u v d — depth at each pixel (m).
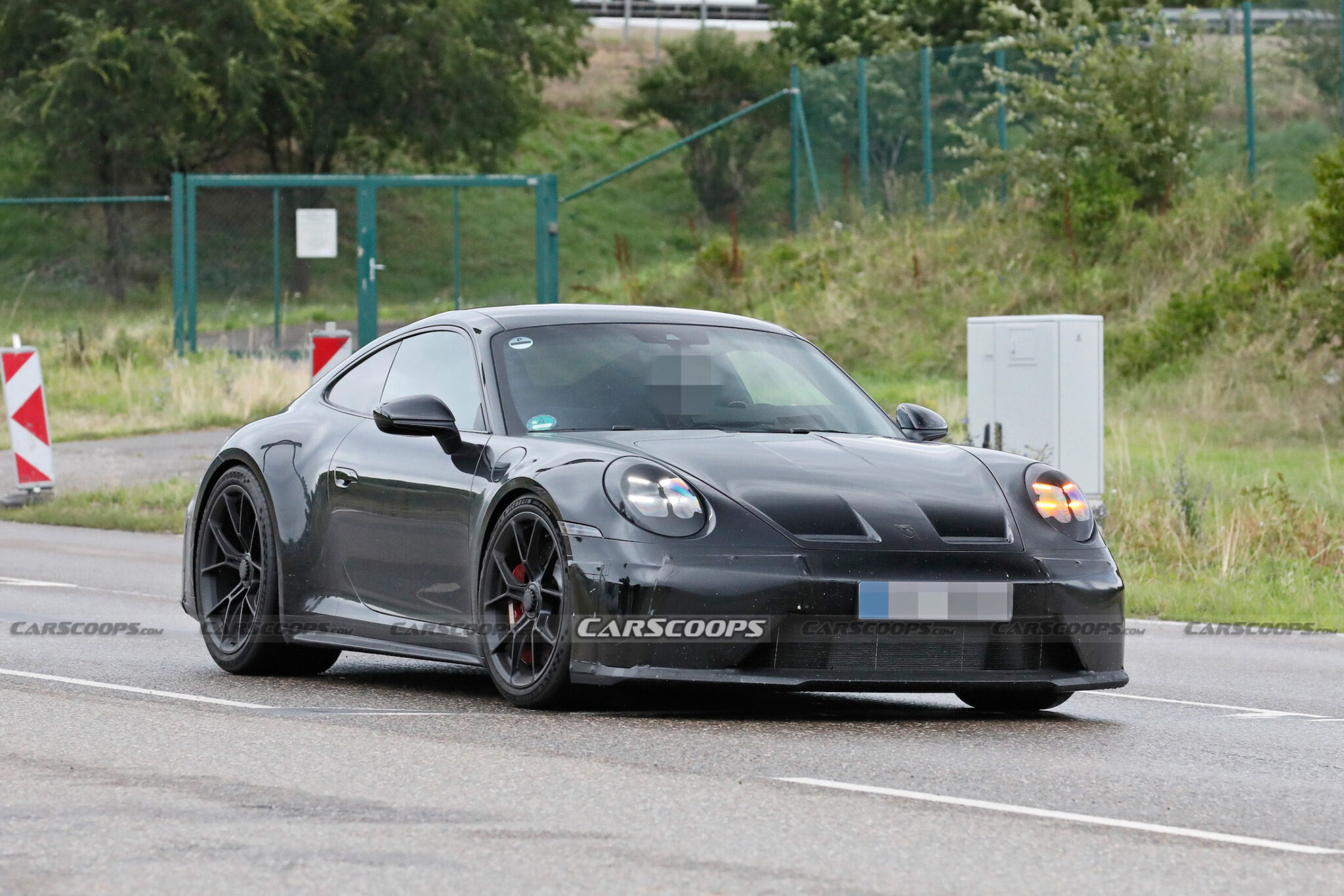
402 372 23.17
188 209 86.94
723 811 14.45
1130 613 33.62
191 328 87.00
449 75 138.50
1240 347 67.56
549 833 13.56
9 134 131.88
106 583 35.00
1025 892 12.06
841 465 19.89
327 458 22.86
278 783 15.41
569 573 18.81
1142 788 16.03
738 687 18.33
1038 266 82.56
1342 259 68.81
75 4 130.12
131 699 20.38
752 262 93.62
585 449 19.62
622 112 170.88
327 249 87.25
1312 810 15.23
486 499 20.14
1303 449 57.59
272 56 131.25
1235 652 28.00
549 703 19.50
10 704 19.69
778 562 18.36
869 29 140.62
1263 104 82.44
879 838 13.57
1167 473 46.28
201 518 24.22
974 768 16.78
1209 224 79.06
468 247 119.06
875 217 94.31
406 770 16.06
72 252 132.00
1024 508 19.88
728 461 19.55
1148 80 83.31
